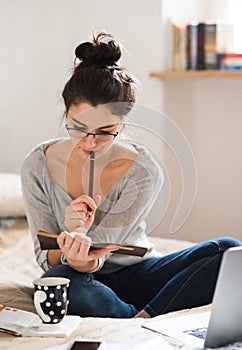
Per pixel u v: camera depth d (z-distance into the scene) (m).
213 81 3.44
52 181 1.99
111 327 1.69
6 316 1.70
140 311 2.10
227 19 3.53
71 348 1.43
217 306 1.44
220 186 3.48
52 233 2.01
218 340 1.47
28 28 3.58
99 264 2.00
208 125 3.47
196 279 1.97
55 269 1.98
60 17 3.54
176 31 3.34
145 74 3.37
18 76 3.59
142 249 1.84
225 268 1.43
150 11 3.32
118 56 1.97
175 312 1.85
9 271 2.29
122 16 3.39
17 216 3.06
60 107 3.56
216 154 3.47
